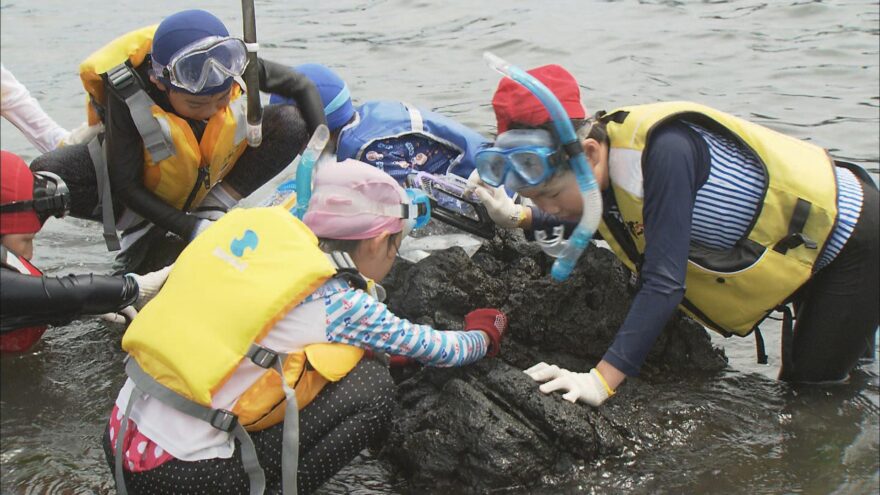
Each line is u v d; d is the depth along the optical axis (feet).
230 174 14.26
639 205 10.35
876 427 11.06
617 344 10.30
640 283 11.08
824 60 22.39
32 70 22.67
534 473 10.09
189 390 8.92
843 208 10.96
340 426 9.46
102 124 13.85
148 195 13.25
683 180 10.12
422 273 11.62
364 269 10.09
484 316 10.85
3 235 10.89
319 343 9.23
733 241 10.77
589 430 10.26
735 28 24.53
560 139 9.63
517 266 12.12
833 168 11.04
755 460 10.48
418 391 10.85
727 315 11.13
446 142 13.80
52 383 12.03
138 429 9.20
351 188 9.77
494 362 10.77
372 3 27.55
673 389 11.66
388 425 10.57
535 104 9.70
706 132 10.77
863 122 19.13
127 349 9.50
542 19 25.58
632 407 11.04
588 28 24.84
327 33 25.00
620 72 21.86
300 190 10.02
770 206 10.61
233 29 24.20
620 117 10.50
